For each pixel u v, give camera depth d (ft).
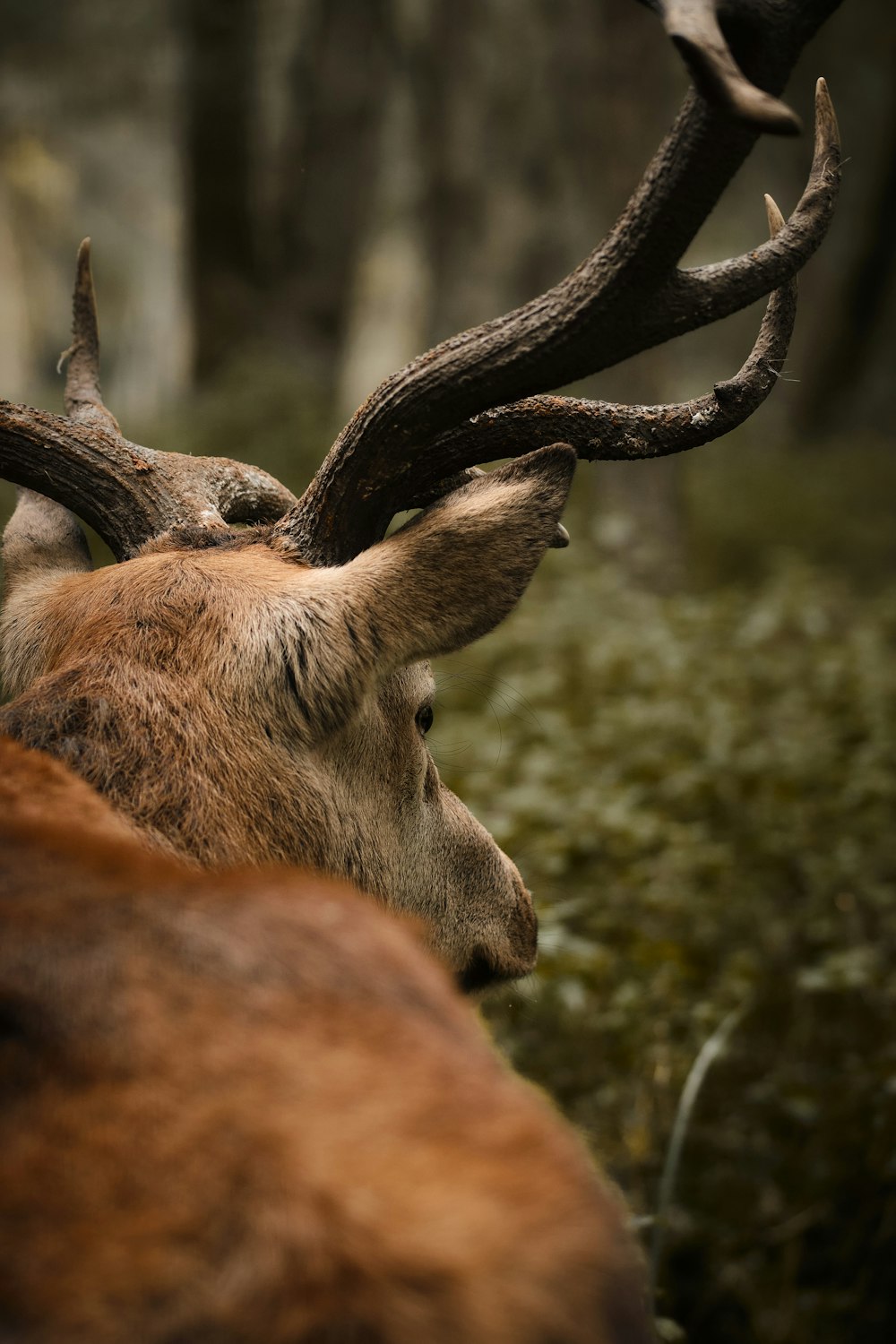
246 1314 8.28
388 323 188.55
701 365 170.81
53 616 16.11
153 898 10.62
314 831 14.67
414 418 16.05
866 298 150.00
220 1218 8.59
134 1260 8.47
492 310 114.52
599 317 15.38
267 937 10.43
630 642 49.24
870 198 148.66
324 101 135.33
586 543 73.20
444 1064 9.85
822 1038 29.84
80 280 21.16
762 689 48.29
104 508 17.67
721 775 38.47
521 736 40.45
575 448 16.79
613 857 32.83
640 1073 27.27
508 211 113.29
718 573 90.94
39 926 10.27
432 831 17.01
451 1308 8.28
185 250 125.59
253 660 14.64
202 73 123.54
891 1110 27.50
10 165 203.41
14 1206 8.75
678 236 14.76
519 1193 8.86
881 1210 27.25
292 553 16.40
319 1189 8.58
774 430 151.94
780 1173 27.45
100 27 171.94
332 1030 9.84
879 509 106.01
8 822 11.51
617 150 83.82
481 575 14.92
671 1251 26.22
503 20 111.65
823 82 15.80
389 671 14.97
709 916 32.14
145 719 14.24
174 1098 9.24
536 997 26.22
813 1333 26.08
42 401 134.62
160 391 171.73
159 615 15.03
